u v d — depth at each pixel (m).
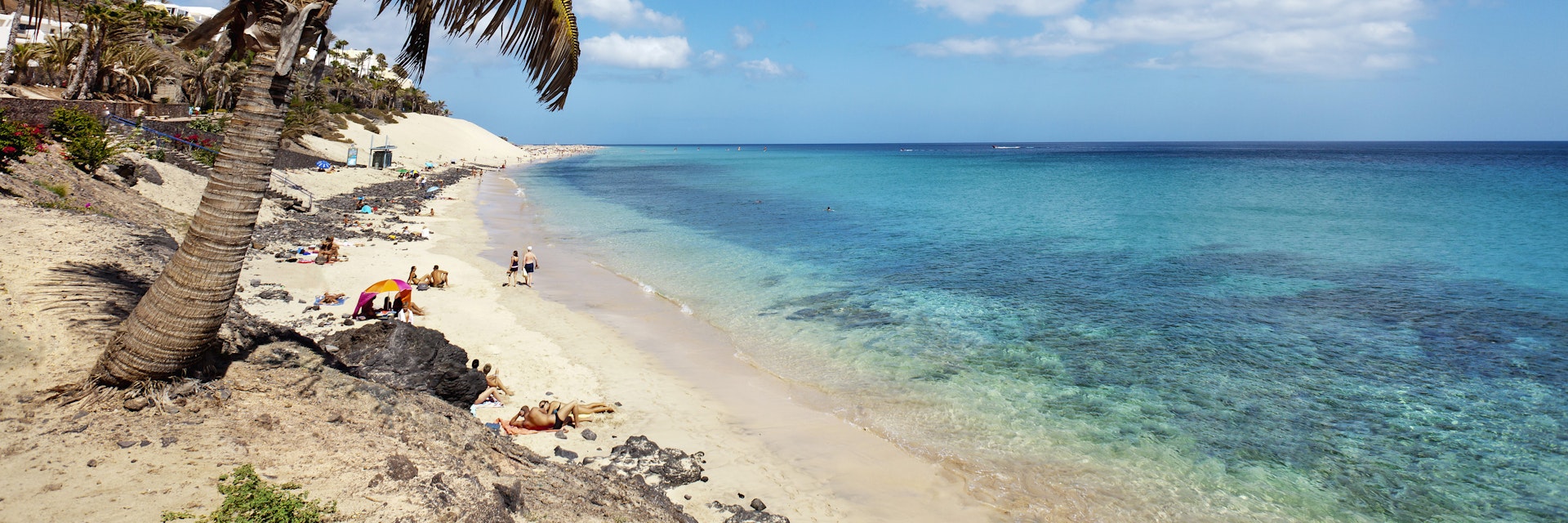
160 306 7.88
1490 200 55.94
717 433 12.88
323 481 7.12
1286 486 11.27
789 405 14.29
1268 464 11.95
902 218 45.91
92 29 44.72
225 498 6.58
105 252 14.28
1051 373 16.06
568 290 23.42
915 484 11.30
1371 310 21.73
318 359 10.22
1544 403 14.37
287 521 6.32
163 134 38.03
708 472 11.43
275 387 8.80
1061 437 12.91
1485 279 26.33
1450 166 110.62
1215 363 16.78
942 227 41.34
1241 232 39.06
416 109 147.75
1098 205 54.06
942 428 13.26
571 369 15.65
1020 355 17.33
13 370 8.23
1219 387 15.25
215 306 8.05
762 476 11.38
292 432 8.00
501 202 54.16
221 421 7.94
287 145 56.84
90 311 10.30
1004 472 11.68
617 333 18.61
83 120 28.23
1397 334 19.11
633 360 16.58
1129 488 11.21
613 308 21.30
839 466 11.82
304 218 33.34
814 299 22.92
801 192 67.94
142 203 25.55
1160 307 21.92
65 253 13.29
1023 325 19.86
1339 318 20.77
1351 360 16.98
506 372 15.08
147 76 51.81
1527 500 10.87
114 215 21.30
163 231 21.36
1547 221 43.19
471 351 16.25
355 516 6.55
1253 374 16.03
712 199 60.75
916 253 32.19
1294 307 22.02
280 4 7.09
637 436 12.40
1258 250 33.03
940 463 11.96
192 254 7.86
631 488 10.05
